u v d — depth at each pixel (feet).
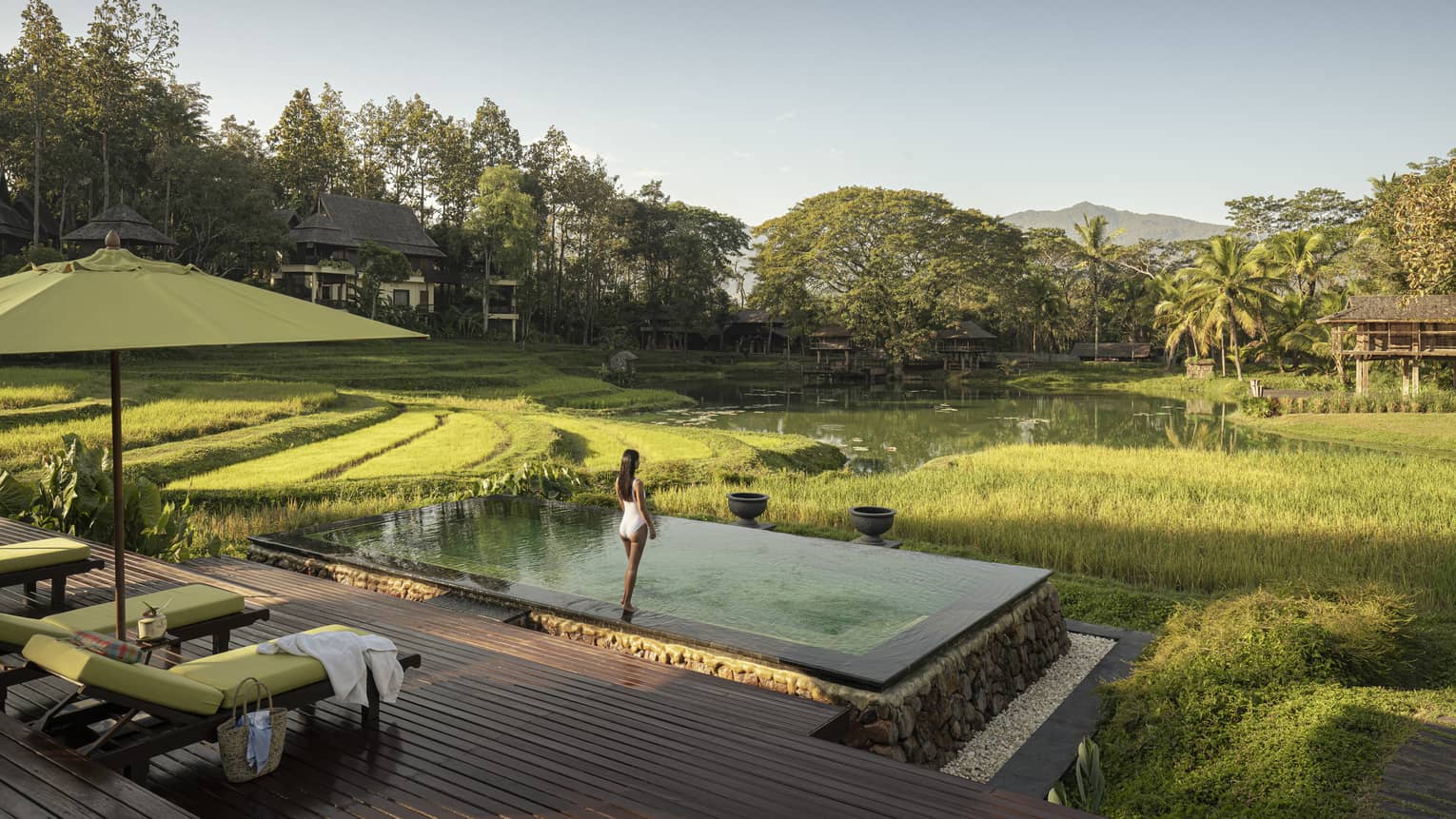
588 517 41.42
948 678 23.63
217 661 15.49
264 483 58.75
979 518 49.65
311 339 14.48
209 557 31.35
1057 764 21.99
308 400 102.22
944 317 258.57
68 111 160.04
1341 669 22.76
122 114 168.45
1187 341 270.46
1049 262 317.01
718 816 13.38
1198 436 120.88
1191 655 23.79
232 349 162.50
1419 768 16.72
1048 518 49.75
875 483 63.05
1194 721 21.06
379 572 31.55
